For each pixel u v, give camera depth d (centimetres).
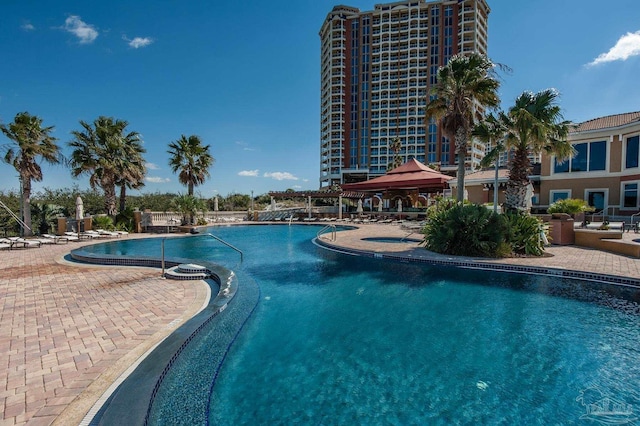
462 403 315
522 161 1078
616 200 1819
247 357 414
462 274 812
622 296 641
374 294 673
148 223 2097
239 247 1393
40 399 279
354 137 8031
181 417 295
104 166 1867
